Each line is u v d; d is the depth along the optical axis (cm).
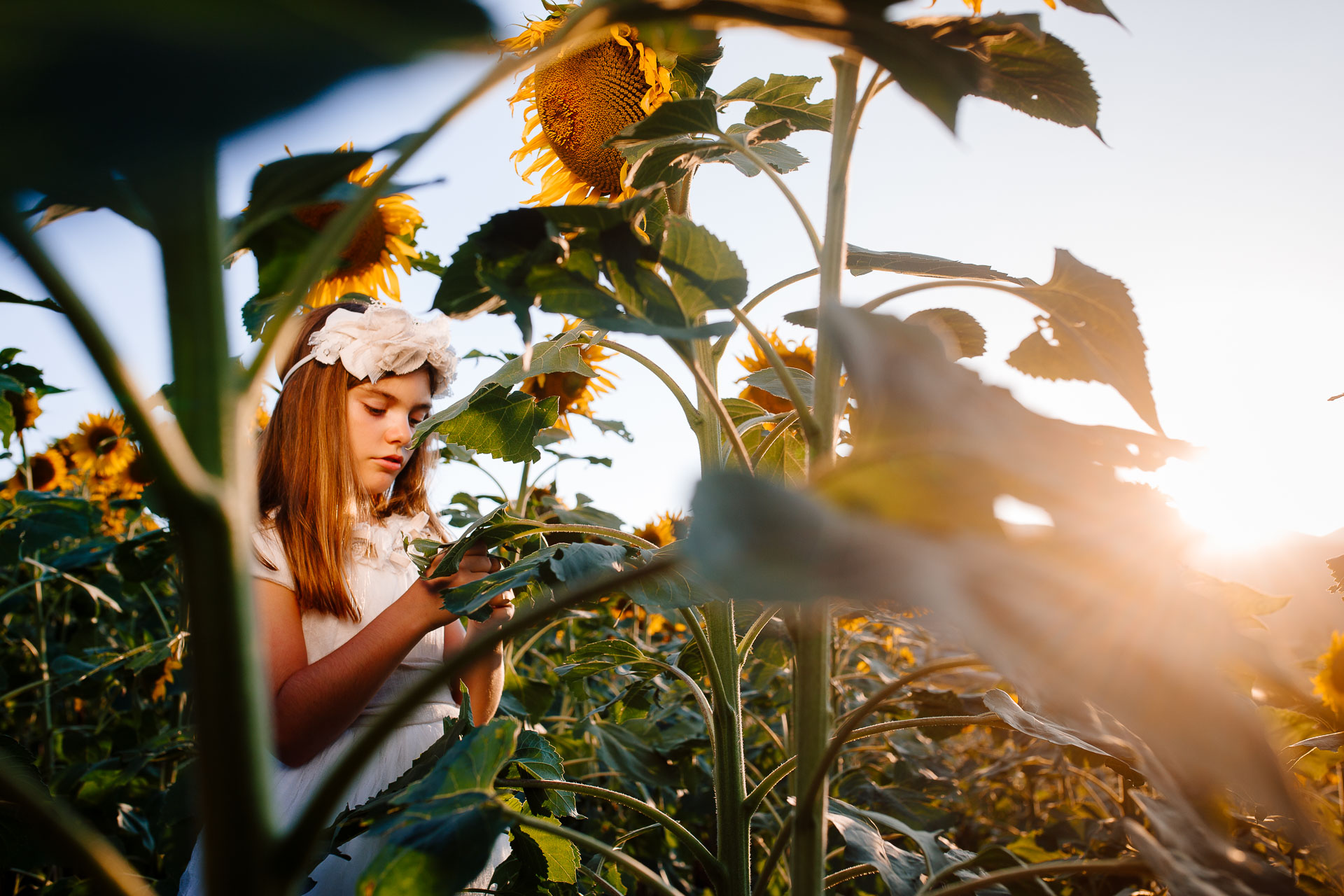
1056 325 78
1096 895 180
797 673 69
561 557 106
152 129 22
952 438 34
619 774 245
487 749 75
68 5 19
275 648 153
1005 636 29
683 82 148
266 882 41
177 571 279
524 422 156
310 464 170
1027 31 64
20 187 27
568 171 192
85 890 152
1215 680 36
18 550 261
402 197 231
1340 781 117
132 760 256
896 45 45
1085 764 112
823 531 30
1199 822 63
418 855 65
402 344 178
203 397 42
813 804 66
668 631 378
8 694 269
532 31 170
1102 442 52
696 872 260
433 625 143
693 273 72
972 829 250
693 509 31
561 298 68
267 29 20
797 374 143
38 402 335
